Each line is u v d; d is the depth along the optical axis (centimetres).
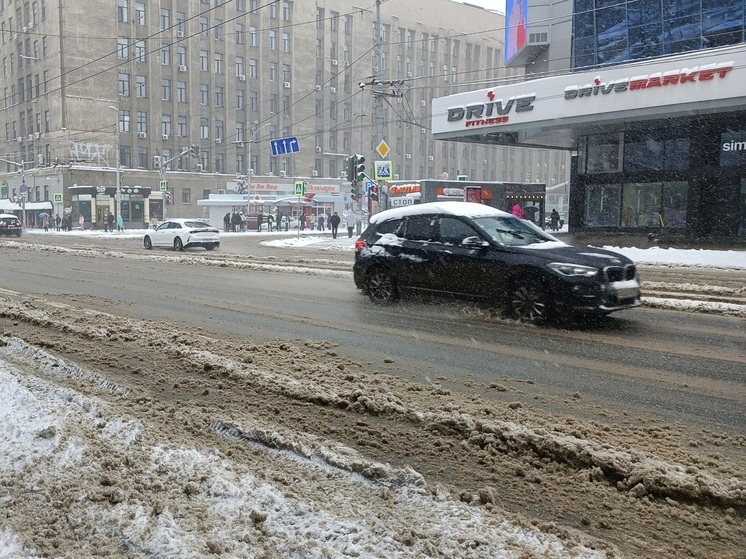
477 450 443
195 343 747
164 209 5628
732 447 455
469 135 3297
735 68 2355
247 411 515
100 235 4809
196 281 1452
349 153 8119
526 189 3947
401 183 4125
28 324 867
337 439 462
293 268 1728
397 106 8412
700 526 345
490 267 933
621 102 2667
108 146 6462
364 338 810
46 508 346
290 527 327
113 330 805
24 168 6975
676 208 2956
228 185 7094
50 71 6406
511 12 3781
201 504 350
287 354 710
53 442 431
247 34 7281
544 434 455
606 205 3209
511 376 635
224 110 7181
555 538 323
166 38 6769
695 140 2836
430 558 301
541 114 2917
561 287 866
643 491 380
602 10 3047
